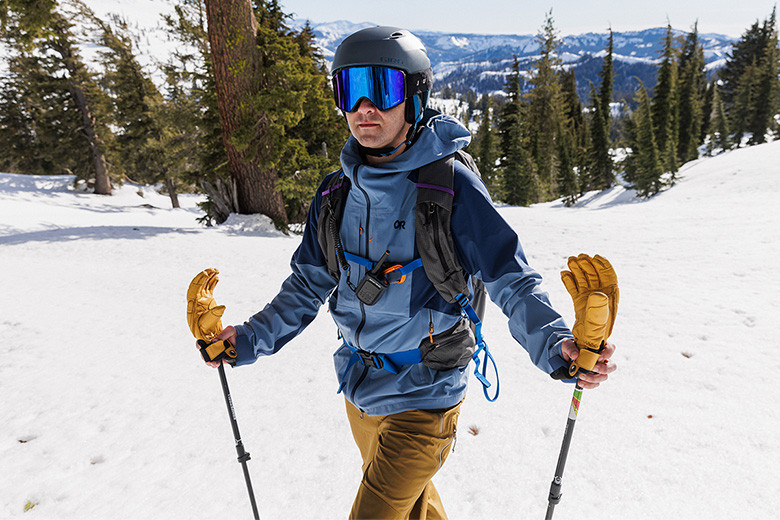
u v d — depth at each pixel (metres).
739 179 25.14
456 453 2.73
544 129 59.88
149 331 4.82
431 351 1.60
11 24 12.24
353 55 1.45
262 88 12.64
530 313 1.40
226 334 1.67
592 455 2.65
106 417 3.22
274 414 3.23
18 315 5.19
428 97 1.55
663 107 44.69
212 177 15.37
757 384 3.36
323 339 4.56
